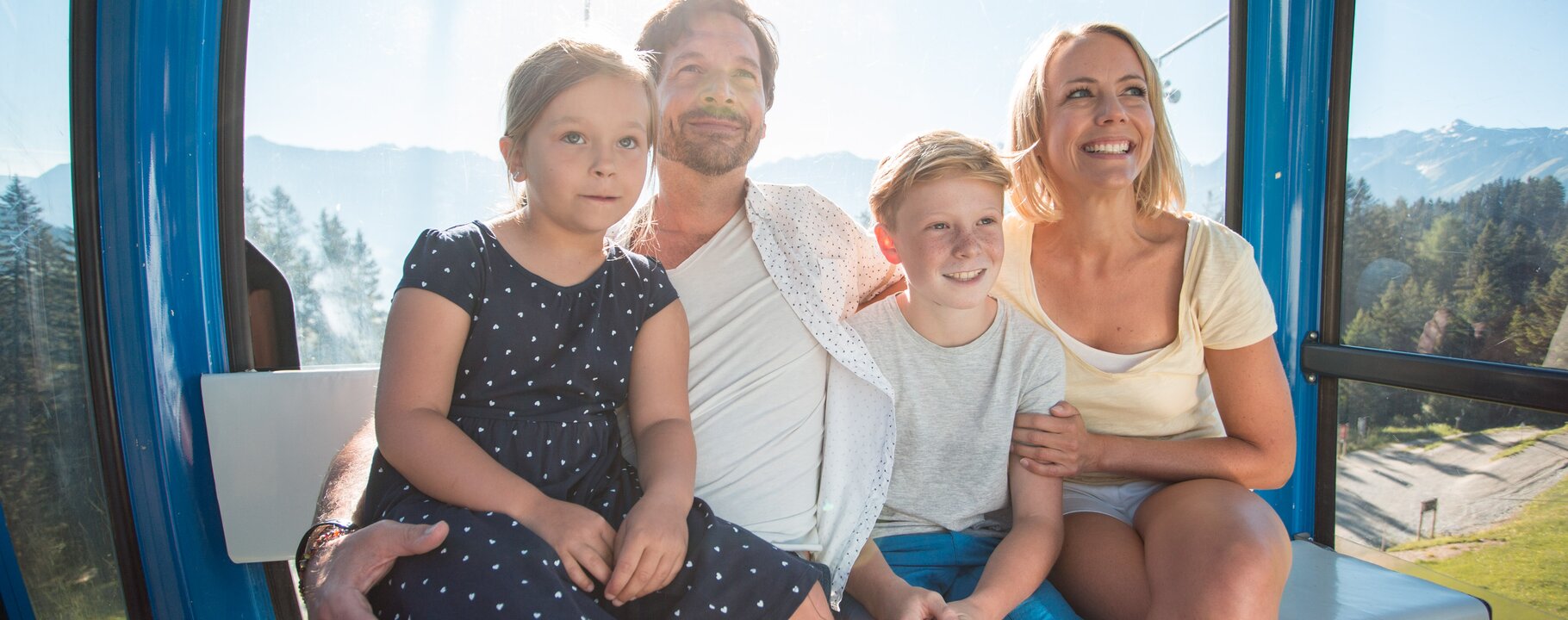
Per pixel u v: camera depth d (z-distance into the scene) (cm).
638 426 145
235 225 172
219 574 172
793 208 174
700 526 129
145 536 164
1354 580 174
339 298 179
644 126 141
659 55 166
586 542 118
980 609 137
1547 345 170
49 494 156
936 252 154
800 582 123
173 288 167
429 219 180
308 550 131
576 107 134
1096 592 155
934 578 156
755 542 129
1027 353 165
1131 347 173
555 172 133
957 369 164
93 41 158
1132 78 167
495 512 119
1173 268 171
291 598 186
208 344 171
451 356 131
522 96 137
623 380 143
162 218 165
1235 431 172
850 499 158
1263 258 218
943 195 153
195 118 167
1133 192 178
